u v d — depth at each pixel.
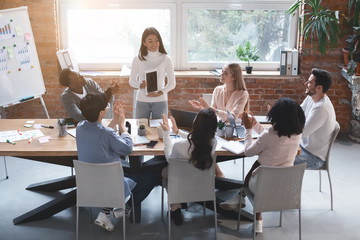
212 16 5.67
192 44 5.79
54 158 3.68
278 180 2.94
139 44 5.77
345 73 5.29
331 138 3.60
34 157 3.64
